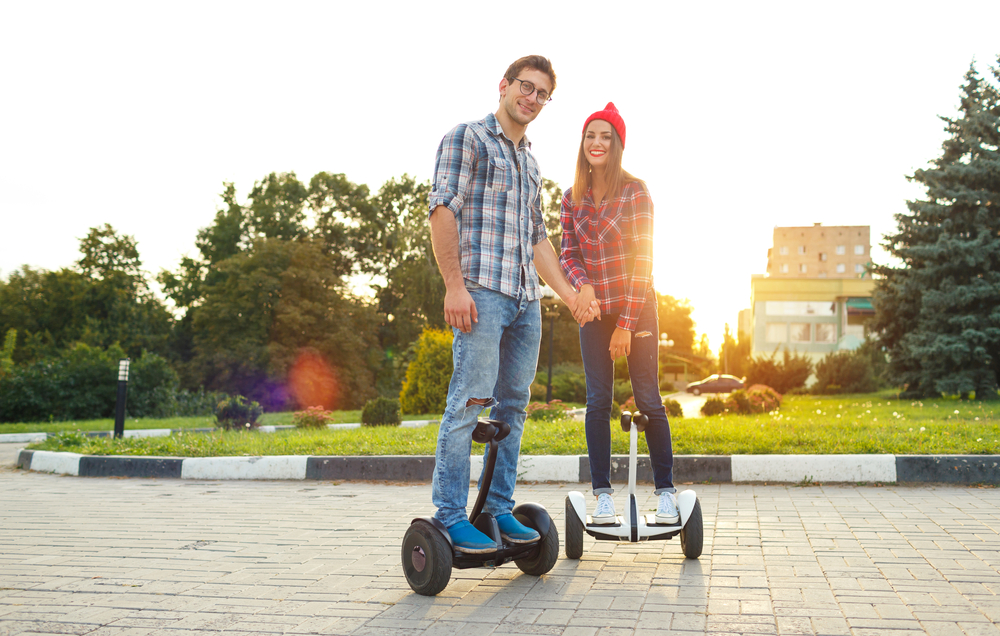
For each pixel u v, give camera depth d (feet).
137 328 124.57
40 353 107.45
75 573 10.23
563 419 37.32
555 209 145.48
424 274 123.85
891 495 16.38
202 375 119.14
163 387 71.61
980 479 17.62
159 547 12.09
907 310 69.56
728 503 15.61
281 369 117.19
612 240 10.91
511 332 9.74
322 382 118.62
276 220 140.77
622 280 10.87
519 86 9.38
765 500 15.97
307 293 126.93
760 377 89.04
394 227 148.56
